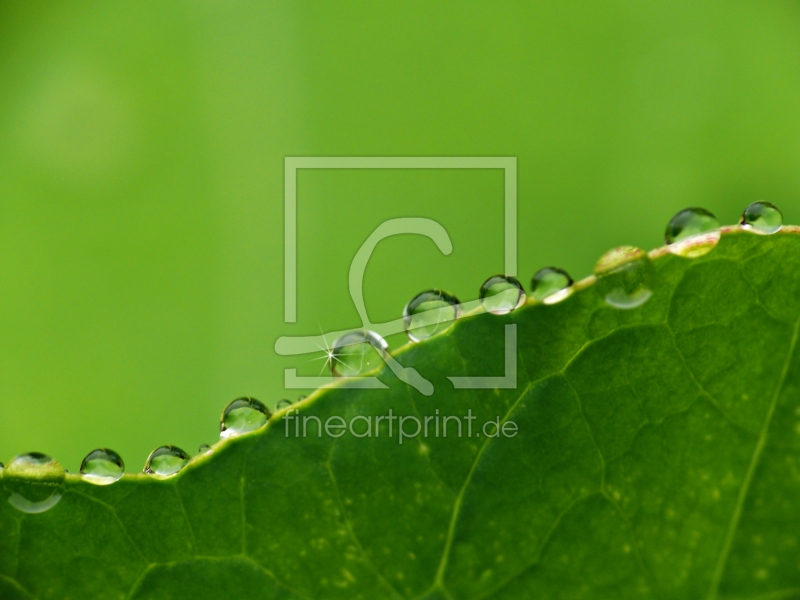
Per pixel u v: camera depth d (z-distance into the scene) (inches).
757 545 3.2
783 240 3.2
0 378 5.3
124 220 5.6
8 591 3.2
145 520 3.2
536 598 3.2
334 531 3.2
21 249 5.5
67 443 5.2
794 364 3.2
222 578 3.2
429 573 3.2
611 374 3.2
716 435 3.2
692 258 3.2
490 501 3.2
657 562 3.2
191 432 5.2
